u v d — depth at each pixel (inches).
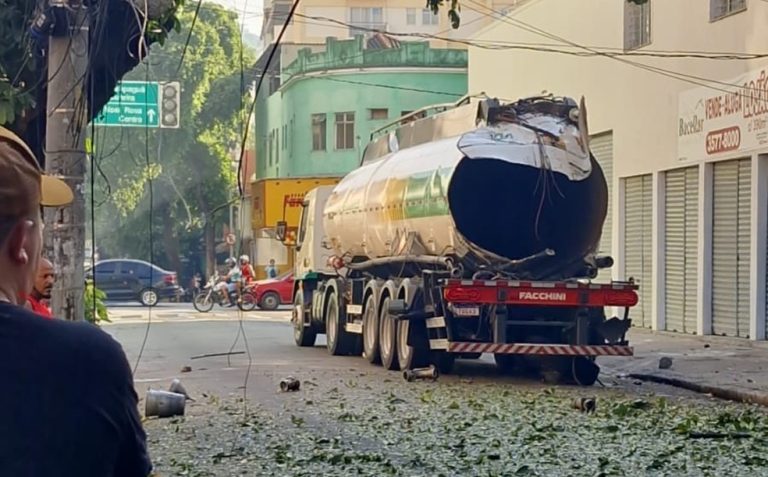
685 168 1072.8
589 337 681.6
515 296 663.1
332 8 2667.3
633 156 1167.6
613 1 1199.6
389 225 778.2
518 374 745.0
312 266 984.3
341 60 2114.9
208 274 2149.4
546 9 1358.3
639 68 1149.1
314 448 428.8
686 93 1057.5
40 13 386.9
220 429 481.7
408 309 707.4
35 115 489.1
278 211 1253.7
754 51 946.1
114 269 1990.7
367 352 812.0
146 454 110.4
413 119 831.7
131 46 482.6
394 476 369.4
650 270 1135.6
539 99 697.6
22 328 106.7
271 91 2423.7
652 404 566.9
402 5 2682.1
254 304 1745.8
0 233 111.4
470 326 679.1
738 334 987.9
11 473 101.5
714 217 1022.4
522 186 681.6
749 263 967.0
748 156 960.3
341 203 901.8
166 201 2016.5
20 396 104.0
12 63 462.3
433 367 698.8
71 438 103.8
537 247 690.8
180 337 1111.0
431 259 719.7
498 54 1509.6
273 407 556.7
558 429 474.6
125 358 109.9
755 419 504.4
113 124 741.9
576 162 687.7
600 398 595.5
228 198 2023.9
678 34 1070.4
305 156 2128.4
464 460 398.3
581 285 668.1
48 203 164.6
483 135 679.1
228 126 1878.7
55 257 380.5
